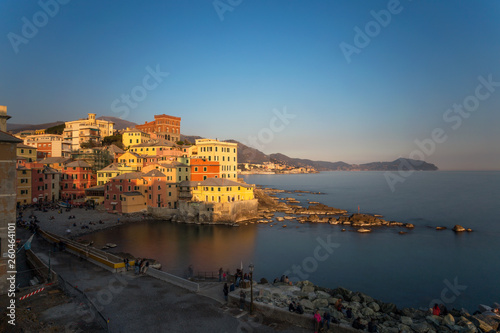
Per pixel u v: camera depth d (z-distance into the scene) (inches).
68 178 5536.4
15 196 1322.6
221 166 5689.0
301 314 1129.4
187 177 5364.2
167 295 1359.5
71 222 3934.5
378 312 1456.7
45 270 1557.6
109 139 7672.2
